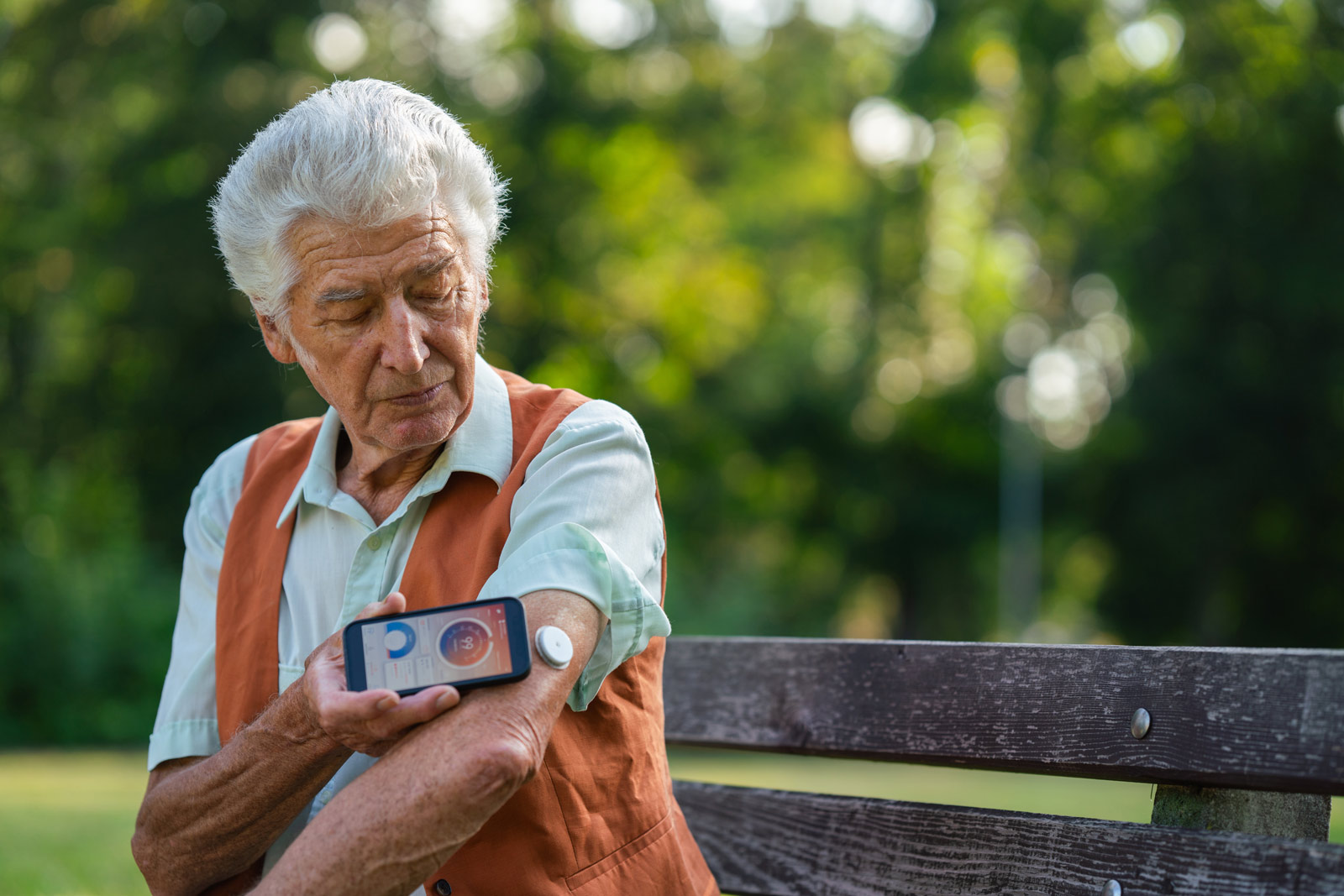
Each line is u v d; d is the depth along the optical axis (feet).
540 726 5.55
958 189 89.92
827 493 105.50
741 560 93.97
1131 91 75.05
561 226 75.41
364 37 72.08
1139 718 6.02
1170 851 5.82
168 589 55.42
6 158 70.08
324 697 5.63
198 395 70.03
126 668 51.70
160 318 68.18
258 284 6.59
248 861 6.72
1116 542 91.76
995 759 6.64
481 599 5.82
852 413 98.37
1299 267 77.15
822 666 7.66
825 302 96.12
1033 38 76.43
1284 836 5.90
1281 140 73.00
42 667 50.21
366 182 6.10
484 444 6.77
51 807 20.81
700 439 86.79
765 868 7.67
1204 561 87.25
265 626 7.06
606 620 6.12
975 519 109.60
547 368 76.54
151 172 67.46
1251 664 5.69
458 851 6.18
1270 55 72.28
